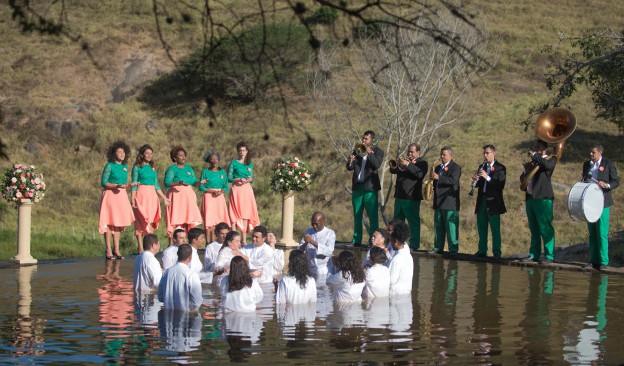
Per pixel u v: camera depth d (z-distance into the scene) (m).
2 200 26.67
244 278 8.26
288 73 21.03
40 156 31.55
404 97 22.88
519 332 7.29
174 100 34.34
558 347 6.68
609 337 7.09
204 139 31.31
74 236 21.67
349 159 14.65
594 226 11.80
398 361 6.14
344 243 15.23
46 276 11.07
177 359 6.15
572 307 8.62
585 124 31.11
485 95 33.44
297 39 20.62
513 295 9.45
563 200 25.34
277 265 11.02
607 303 8.88
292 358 6.21
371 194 14.48
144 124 33.19
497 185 13.00
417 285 10.30
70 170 30.70
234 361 6.10
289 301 8.76
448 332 7.26
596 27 39.75
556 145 12.18
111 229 13.32
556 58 36.09
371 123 27.17
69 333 7.12
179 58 35.75
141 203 13.45
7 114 33.31
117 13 41.28
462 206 25.66
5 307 8.48
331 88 25.02
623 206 25.23
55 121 32.94
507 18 41.25
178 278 8.39
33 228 24.00
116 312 8.20
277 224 24.92
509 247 22.98
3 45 39.56
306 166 15.60
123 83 36.28
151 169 13.59
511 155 28.67
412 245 14.24
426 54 21.09
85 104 34.75
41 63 37.66
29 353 6.33
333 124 26.59
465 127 30.91
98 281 10.56
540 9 42.25
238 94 29.34
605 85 17.55
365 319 7.88
